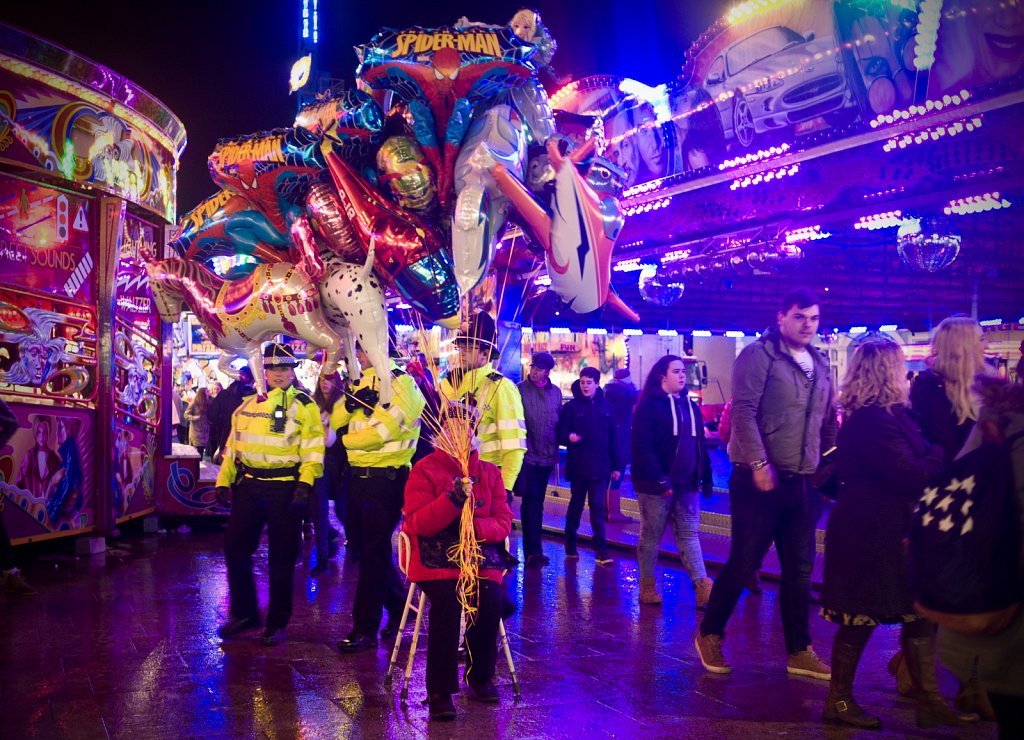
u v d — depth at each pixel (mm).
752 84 8219
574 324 17047
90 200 9523
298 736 4129
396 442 5645
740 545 5098
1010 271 14867
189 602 7133
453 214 5820
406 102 5711
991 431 2760
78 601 7176
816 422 5090
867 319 21656
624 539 10336
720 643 5203
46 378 8945
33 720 4352
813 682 4977
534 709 4520
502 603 4996
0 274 8453
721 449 24391
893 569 4133
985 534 2674
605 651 5656
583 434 9102
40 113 8516
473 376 5219
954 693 4688
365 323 5758
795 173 8125
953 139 6898
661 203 9750
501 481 4668
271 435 5789
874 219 8734
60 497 9102
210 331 6617
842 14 7234
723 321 19984
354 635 5629
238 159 6164
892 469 4102
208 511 11352
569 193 5574
